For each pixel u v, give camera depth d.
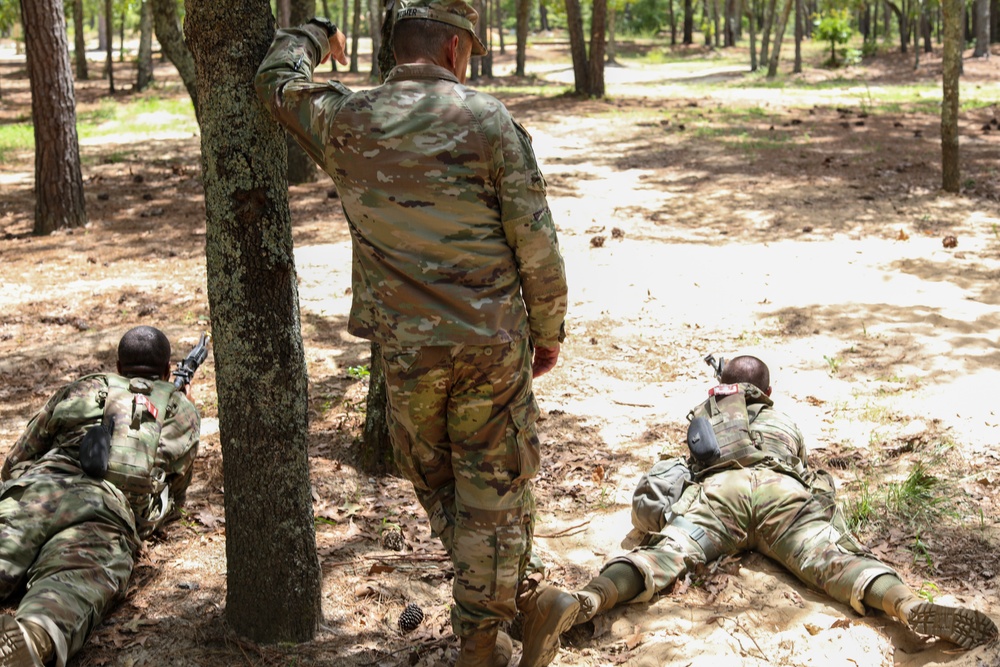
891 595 3.63
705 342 7.37
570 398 6.36
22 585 3.73
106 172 16.11
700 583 4.04
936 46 46.56
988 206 11.99
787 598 3.92
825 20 41.25
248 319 3.31
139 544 4.09
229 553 3.61
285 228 3.33
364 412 6.02
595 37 26.70
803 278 8.97
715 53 54.25
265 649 3.58
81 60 39.75
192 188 14.66
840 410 5.96
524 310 3.01
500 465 3.02
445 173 2.83
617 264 9.61
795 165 15.27
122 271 9.85
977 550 4.34
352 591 4.03
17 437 5.75
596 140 18.48
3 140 21.09
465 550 3.04
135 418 4.27
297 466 3.50
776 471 4.24
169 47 13.87
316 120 2.92
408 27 2.93
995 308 7.94
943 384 6.33
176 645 3.62
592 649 3.67
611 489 5.08
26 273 9.81
